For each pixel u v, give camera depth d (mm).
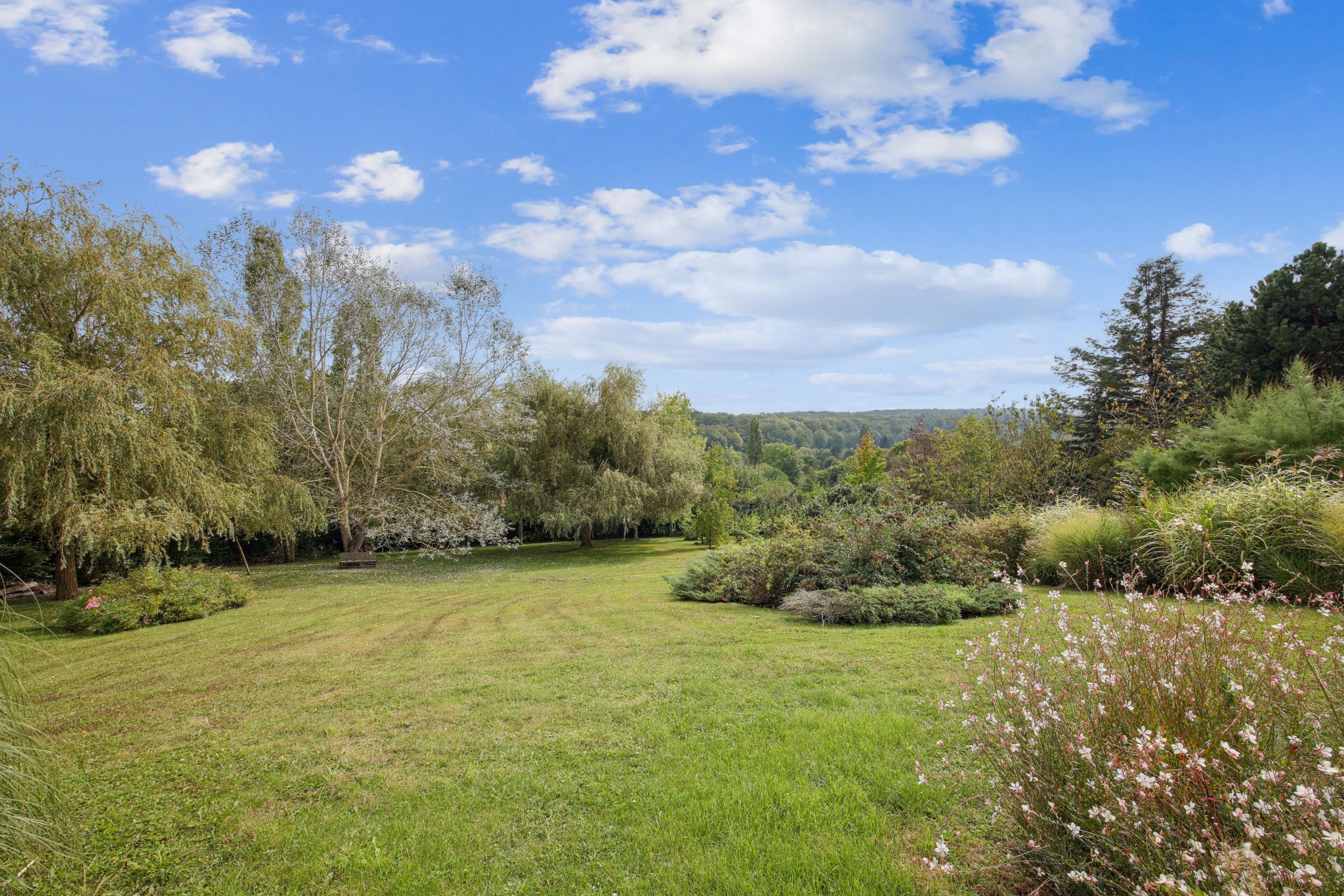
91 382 10750
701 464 25828
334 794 3689
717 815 3178
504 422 20281
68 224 12062
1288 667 2594
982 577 8953
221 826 3344
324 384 18312
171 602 10359
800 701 4773
